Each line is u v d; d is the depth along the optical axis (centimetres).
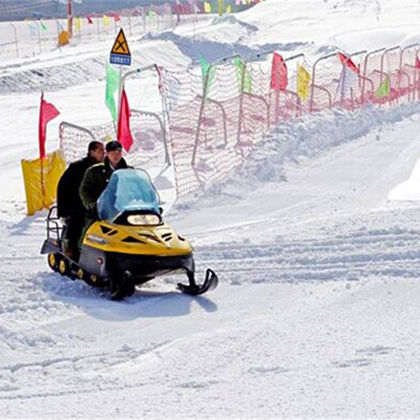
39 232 3712
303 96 6144
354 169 4866
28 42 18512
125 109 4681
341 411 1456
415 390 1574
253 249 3030
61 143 4719
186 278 2773
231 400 1585
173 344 2069
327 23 18212
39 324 2269
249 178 4488
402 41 15100
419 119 6875
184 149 5359
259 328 2169
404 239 3034
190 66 14338
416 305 2353
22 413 1567
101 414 1536
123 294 2495
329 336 2078
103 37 18825
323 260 2842
